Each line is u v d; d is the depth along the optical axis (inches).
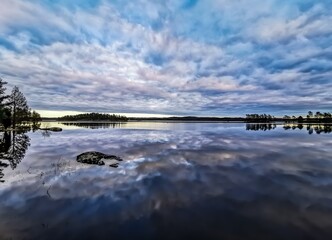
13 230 221.8
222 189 349.4
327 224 237.9
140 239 210.4
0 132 1496.1
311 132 1667.1
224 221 245.6
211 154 654.5
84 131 1749.5
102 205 285.1
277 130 1966.0
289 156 625.6
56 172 446.9
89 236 213.6
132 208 277.4
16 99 1943.9
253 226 234.4
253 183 379.9
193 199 308.5
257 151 709.9
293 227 231.9
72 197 311.6
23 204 285.4
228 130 1942.7
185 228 230.5
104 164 517.3
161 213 264.4
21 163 531.5
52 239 207.2
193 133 1531.7
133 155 638.5
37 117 3120.1
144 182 383.6
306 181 390.9
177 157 608.7
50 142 963.3
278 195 324.2
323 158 597.6
